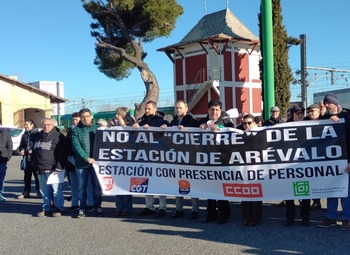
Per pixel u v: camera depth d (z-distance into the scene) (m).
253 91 35.72
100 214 8.05
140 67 32.88
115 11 31.62
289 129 6.92
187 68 36.56
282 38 20.61
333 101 6.75
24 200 10.17
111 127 7.88
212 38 33.00
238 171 7.10
